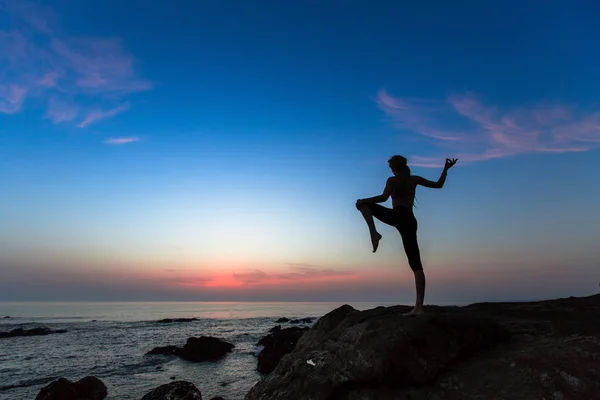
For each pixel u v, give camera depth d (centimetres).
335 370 575
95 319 8350
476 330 612
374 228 618
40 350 3684
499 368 539
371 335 575
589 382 478
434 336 573
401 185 632
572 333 628
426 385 542
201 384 2380
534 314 816
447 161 636
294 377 614
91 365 2942
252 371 2762
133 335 5019
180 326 6600
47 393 1827
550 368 504
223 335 5122
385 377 536
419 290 617
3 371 2716
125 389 2225
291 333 3119
